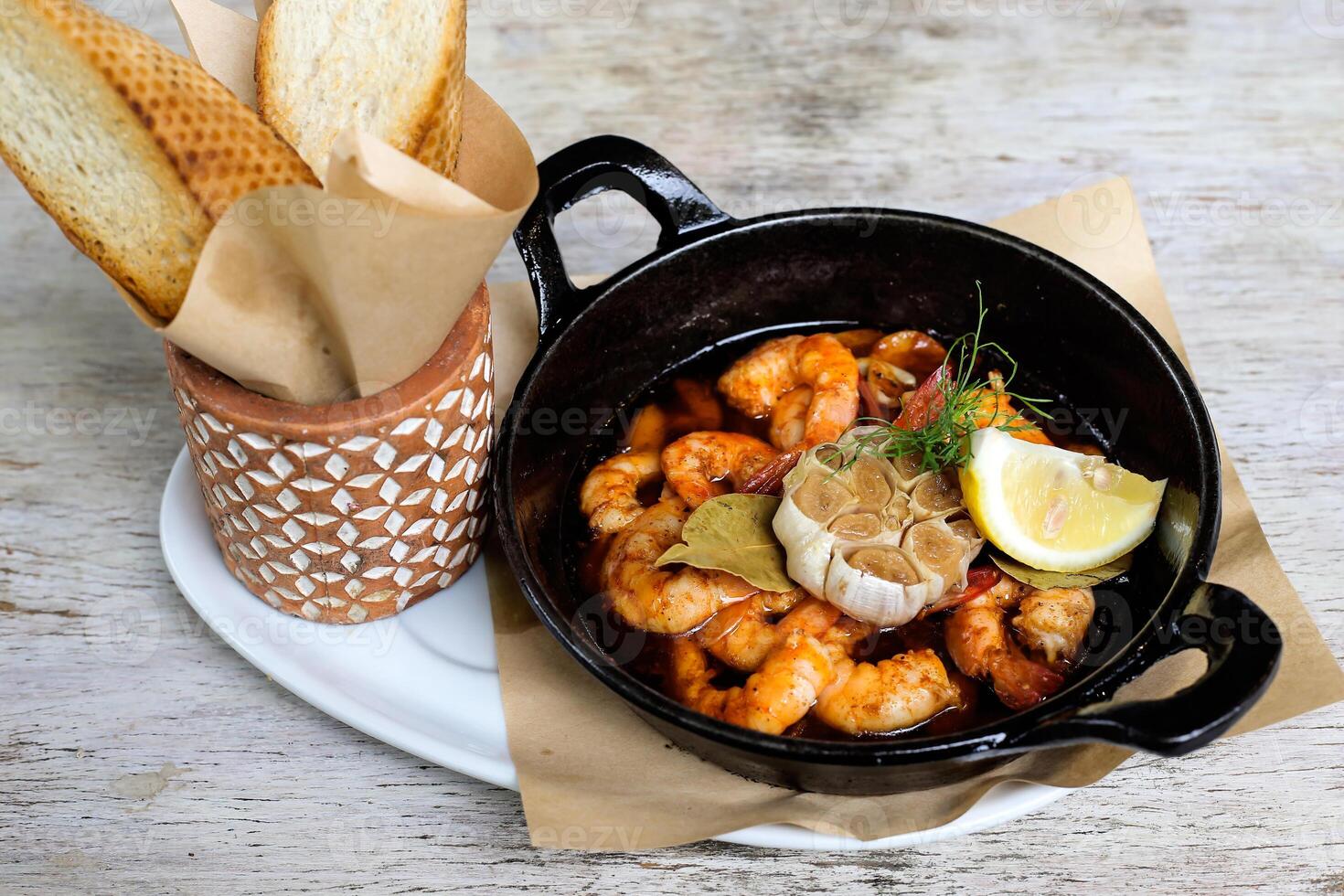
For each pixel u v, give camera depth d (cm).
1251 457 76
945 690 65
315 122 66
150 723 70
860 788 63
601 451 72
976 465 66
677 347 74
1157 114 89
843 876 66
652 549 68
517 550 65
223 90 63
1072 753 64
